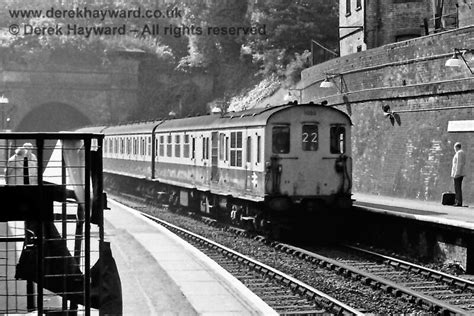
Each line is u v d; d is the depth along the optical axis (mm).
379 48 26219
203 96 67062
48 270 8273
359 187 28125
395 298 13312
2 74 64500
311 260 17406
